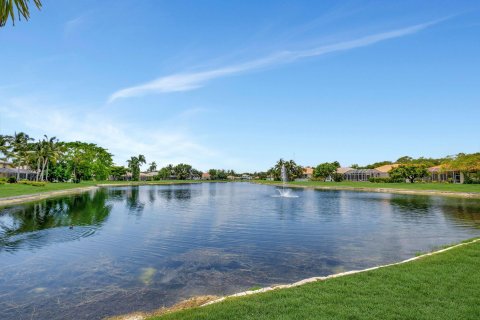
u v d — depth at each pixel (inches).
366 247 712.4
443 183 3255.4
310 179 5831.7
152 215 1307.8
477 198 1865.2
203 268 561.6
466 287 345.7
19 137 3634.4
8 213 1299.2
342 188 3398.1
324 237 834.8
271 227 1002.7
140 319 350.0
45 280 502.9
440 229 928.3
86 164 4252.0
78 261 610.2
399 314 281.4
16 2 214.7
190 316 293.1
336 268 555.8
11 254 661.9
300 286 366.6
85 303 412.8
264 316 283.9
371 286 354.9
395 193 2508.6
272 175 7258.9
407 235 845.8
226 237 840.9
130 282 490.6
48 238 818.8
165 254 662.5
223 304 320.2
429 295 324.8
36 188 2554.1
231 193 2928.2
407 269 416.2
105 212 1393.9
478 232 874.8
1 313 387.5
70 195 2338.8
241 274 525.7
